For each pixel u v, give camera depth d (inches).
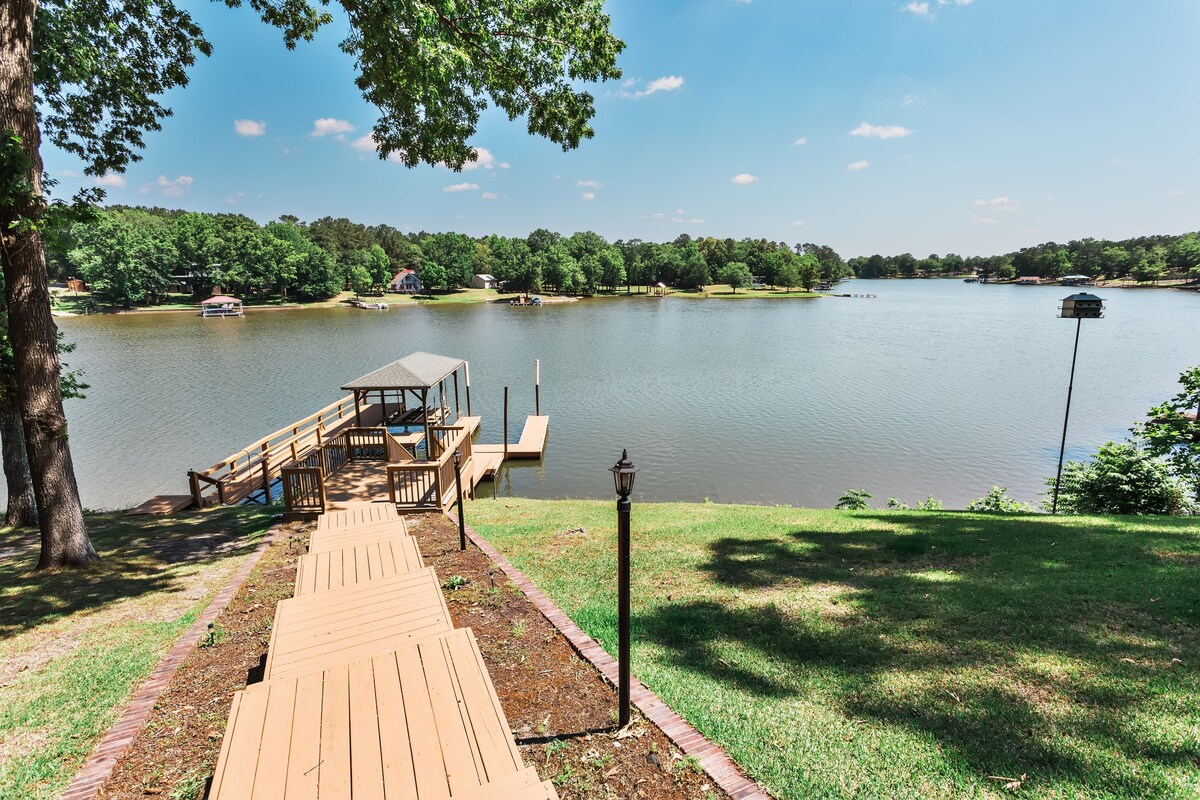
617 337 2242.9
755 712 166.1
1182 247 5388.8
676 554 315.3
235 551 327.9
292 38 402.3
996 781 135.6
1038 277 6643.7
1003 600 235.1
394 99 369.1
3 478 746.2
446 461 426.0
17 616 249.8
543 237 6943.9
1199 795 127.5
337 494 441.7
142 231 3489.2
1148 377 1379.2
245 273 3656.5
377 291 4527.6
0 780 147.6
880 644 204.7
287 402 1151.0
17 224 261.4
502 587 248.1
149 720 168.2
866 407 1117.7
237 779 102.0
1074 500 487.2
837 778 138.6
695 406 1142.3
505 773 103.5
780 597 250.7
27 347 292.8
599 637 211.6
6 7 264.1
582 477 759.1
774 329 2513.5
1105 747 144.7
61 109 397.1
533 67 387.2
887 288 6727.4
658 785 136.4
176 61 419.8
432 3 315.3
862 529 362.9
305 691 126.6
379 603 183.5
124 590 276.1
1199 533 323.0
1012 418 1029.2
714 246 5684.1
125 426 977.5
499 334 2330.2
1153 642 194.2
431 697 124.3
